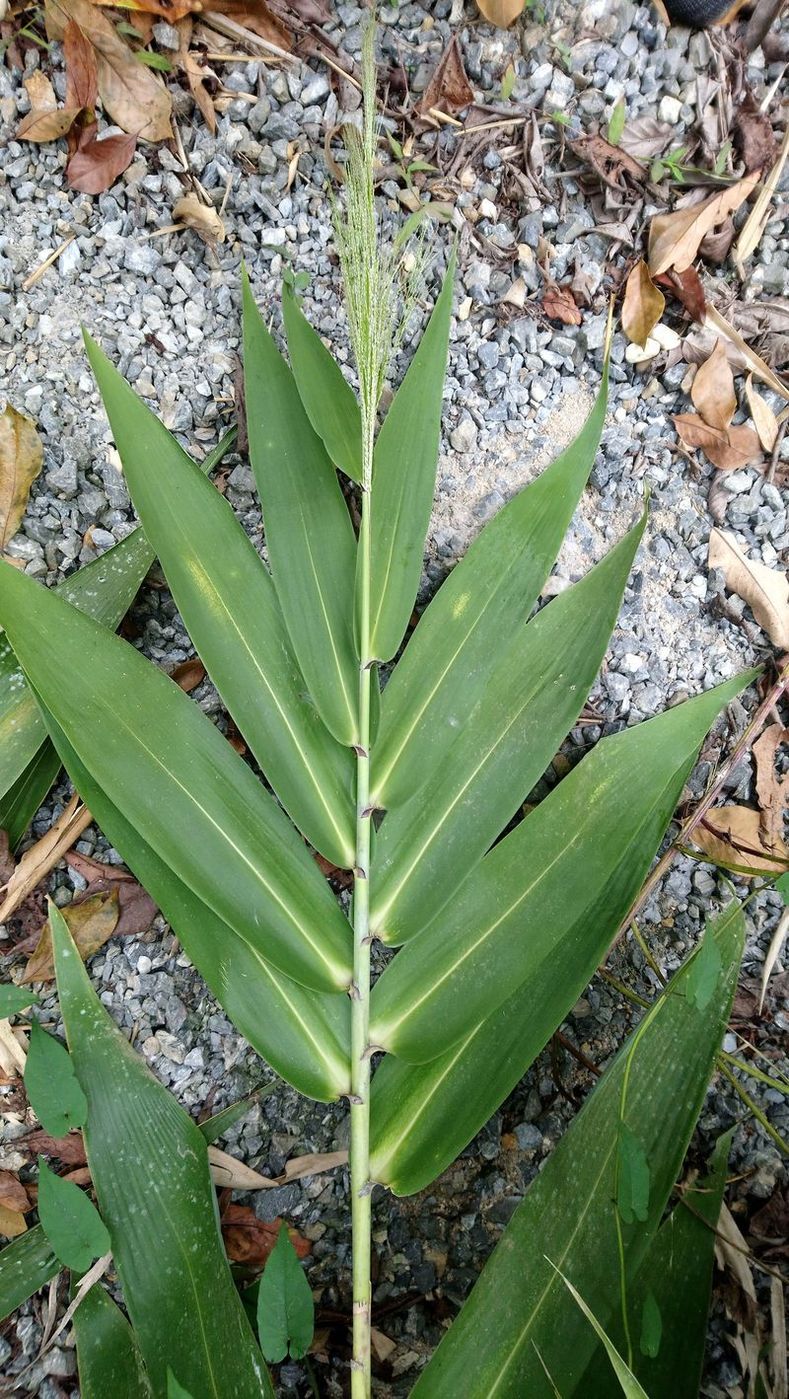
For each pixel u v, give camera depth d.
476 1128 0.53
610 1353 0.42
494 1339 0.48
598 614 0.59
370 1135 0.54
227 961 0.55
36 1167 0.62
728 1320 0.61
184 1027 0.65
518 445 0.74
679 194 0.76
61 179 0.71
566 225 0.74
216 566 0.59
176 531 0.58
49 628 0.55
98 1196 0.53
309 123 0.73
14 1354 0.58
